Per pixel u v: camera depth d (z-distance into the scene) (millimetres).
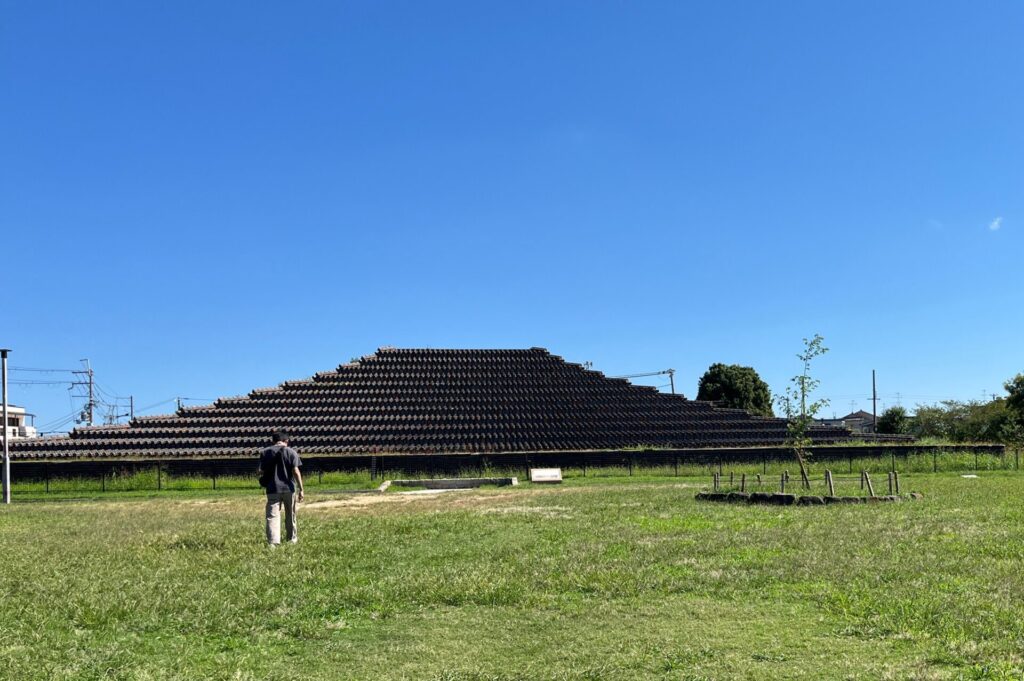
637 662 7797
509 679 7473
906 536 14492
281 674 7711
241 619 9656
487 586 11055
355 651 8492
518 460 42281
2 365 32344
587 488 30344
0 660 7969
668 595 10531
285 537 15961
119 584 11445
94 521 21188
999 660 7570
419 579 11656
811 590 10547
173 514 23125
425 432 52844
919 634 8430
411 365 61281
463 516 19344
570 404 58188
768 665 7652
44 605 10273
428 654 8320
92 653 8320
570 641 8633
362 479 38156
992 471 38500
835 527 15914
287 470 15266
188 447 49062
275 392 55906
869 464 39906
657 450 43375
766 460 43156
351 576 12023
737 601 10125
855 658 7766
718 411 59250
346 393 56688
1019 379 66625
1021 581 10656
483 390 59062
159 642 8859
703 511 19469
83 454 47188
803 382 25250
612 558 13039
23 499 33281
